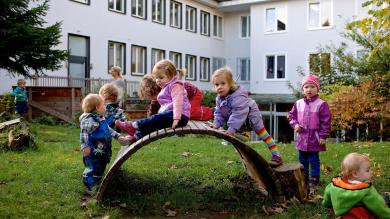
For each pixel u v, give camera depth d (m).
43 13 15.31
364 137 15.21
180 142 11.39
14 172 6.91
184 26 31.50
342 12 28.81
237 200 5.74
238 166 7.61
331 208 4.18
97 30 23.92
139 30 27.20
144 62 27.88
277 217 4.98
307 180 5.79
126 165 7.65
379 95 15.02
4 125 9.77
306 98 6.26
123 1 25.92
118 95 6.87
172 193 6.00
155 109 6.86
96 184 5.97
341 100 14.88
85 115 5.91
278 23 31.52
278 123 30.95
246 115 5.61
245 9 34.38
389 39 8.59
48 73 20.81
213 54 34.72
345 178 3.89
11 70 14.99
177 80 5.69
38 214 4.95
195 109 6.57
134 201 5.53
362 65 20.56
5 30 13.51
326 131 6.08
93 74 23.66
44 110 17.75
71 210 5.15
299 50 30.55
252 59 32.62
